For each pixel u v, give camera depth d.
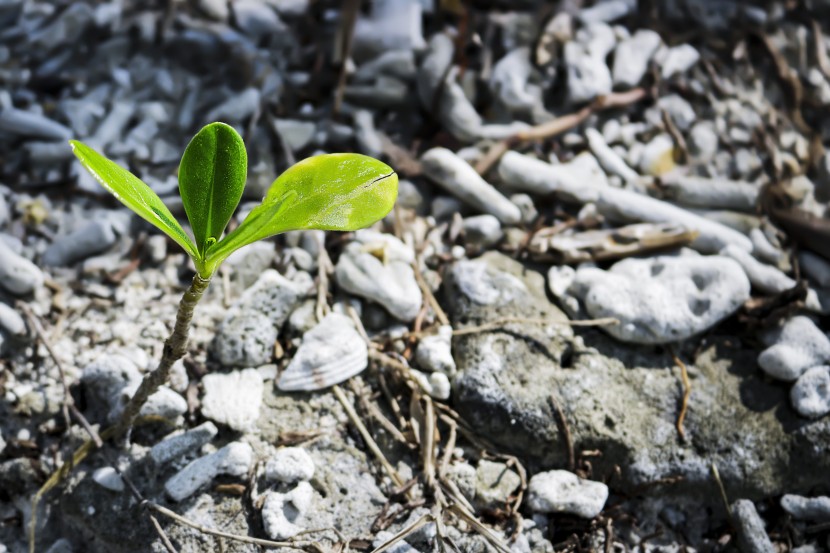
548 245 0.49
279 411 0.45
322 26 0.55
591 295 0.47
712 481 0.45
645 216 0.50
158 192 0.50
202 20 0.55
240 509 0.43
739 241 0.49
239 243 0.38
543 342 0.46
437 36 0.53
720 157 0.53
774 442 0.46
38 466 0.44
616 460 0.45
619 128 0.53
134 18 0.55
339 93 0.53
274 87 0.53
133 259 0.48
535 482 0.45
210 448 0.44
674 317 0.47
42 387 0.45
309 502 0.43
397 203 0.50
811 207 0.51
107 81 0.53
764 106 0.54
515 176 0.50
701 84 0.55
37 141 0.51
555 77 0.54
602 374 0.46
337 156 0.39
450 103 0.52
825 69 0.56
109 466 0.44
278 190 0.39
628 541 0.45
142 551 0.43
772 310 0.48
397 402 0.46
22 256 0.48
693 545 0.45
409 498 0.44
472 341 0.46
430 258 0.49
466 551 0.43
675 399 0.46
